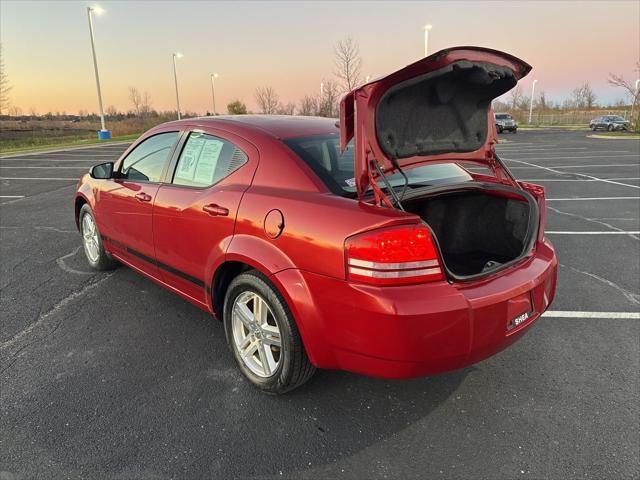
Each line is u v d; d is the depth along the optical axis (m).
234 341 2.94
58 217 7.55
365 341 2.18
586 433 2.48
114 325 3.69
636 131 35.38
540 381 2.96
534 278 2.54
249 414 2.64
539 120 62.69
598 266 5.09
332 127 3.21
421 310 2.09
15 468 2.23
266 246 2.54
